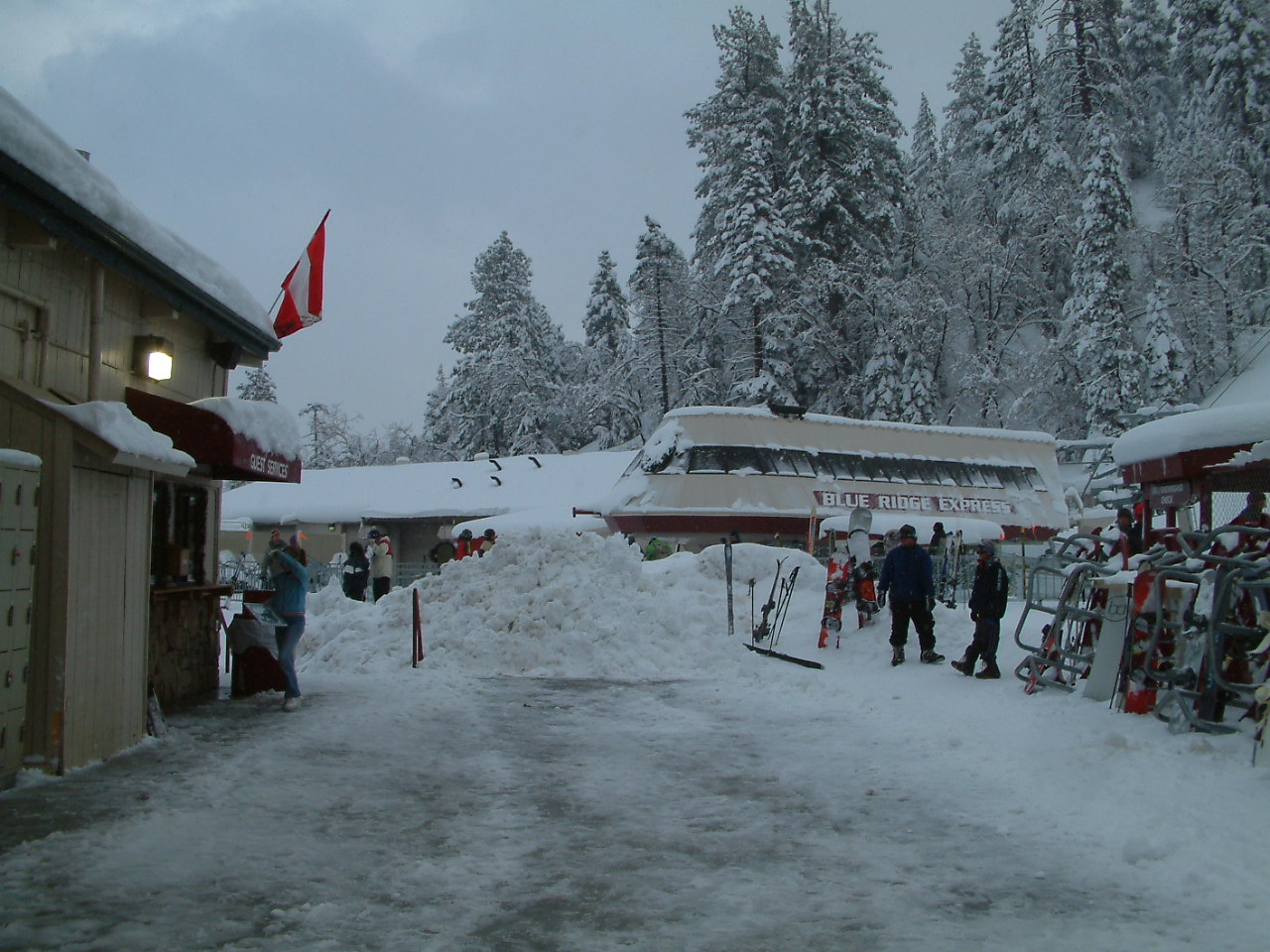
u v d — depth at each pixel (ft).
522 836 20.07
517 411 201.67
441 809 22.03
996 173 192.54
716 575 59.52
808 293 159.22
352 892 16.63
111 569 26.66
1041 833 20.13
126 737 27.48
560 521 104.94
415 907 15.96
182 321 36.37
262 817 21.01
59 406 24.25
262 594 38.78
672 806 22.44
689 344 171.53
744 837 20.10
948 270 171.12
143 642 28.63
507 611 47.67
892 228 169.99
